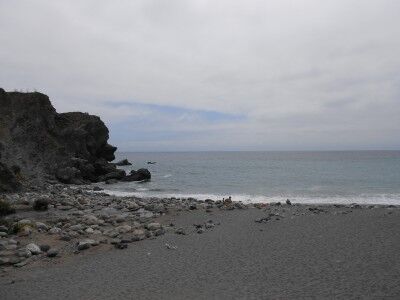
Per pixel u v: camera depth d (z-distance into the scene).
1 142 49.66
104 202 31.78
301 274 12.46
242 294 10.88
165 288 11.74
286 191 46.53
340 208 29.11
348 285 11.21
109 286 12.14
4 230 19.66
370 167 96.00
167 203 32.31
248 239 18.02
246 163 132.75
